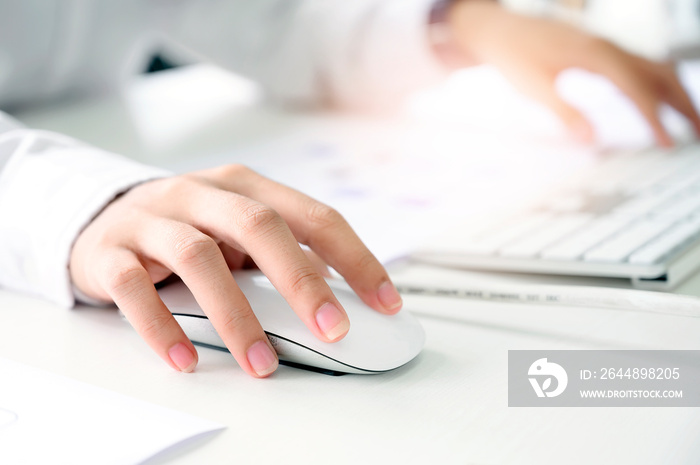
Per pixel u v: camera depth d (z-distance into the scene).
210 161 0.79
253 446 0.29
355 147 0.86
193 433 0.29
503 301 0.44
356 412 0.32
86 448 0.28
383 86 1.06
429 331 0.41
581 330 0.40
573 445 0.28
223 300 0.36
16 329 0.43
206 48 1.22
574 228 0.51
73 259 0.44
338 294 0.38
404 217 0.60
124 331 0.42
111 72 1.23
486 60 1.04
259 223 0.38
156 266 0.40
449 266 0.51
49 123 1.01
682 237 0.48
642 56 0.90
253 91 1.24
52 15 1.11
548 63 0.96
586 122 0.89
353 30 1.06
